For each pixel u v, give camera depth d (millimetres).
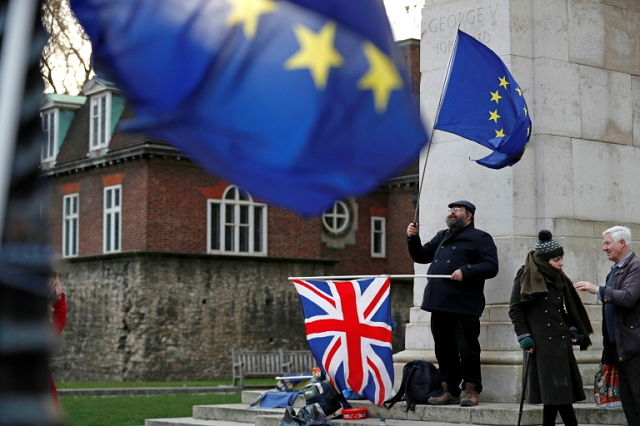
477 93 10125
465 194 11711
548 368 8641
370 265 42125
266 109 2049
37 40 1981
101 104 37906
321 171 2059
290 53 2059
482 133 10164
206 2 2076
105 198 37125
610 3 12430
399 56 2141
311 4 2051
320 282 9992
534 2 11742
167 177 35594
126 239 35875
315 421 9445
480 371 10336
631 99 12430
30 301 1906
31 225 1916
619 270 8656
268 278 37031
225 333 35906
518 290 8844
